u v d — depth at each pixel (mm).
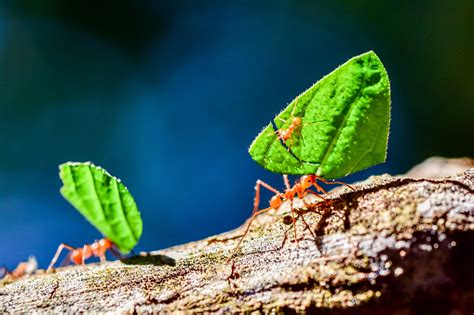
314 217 165
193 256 169
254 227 170
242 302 162
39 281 171
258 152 165
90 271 171
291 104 163
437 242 156
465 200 158
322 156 165
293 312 160
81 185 168
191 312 163
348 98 162
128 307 166
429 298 156
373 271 158
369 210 161
